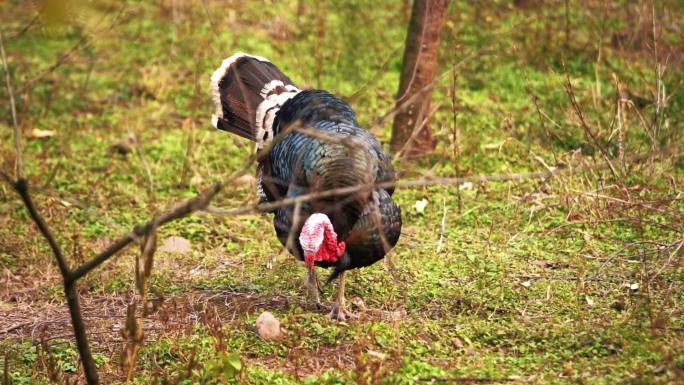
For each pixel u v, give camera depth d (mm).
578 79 12961
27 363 7098
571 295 7781
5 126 12062
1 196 9984
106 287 8422
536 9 15383
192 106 12500
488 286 8016
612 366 6430
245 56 9234
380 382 6129
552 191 9875
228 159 11250
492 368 6543
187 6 15648
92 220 9797
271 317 7332
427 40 10430
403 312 7703
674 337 6836
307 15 15719
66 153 10898
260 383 6484
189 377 6277
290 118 8266
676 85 11523
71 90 13117
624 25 14805
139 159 11227
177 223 9727
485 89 13047
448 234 9219
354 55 13531
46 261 8875
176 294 8148
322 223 6926
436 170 10523
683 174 10125
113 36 14039
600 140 10844
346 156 7152
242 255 8969
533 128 11531
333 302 8008
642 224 8867
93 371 5953
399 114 10695
